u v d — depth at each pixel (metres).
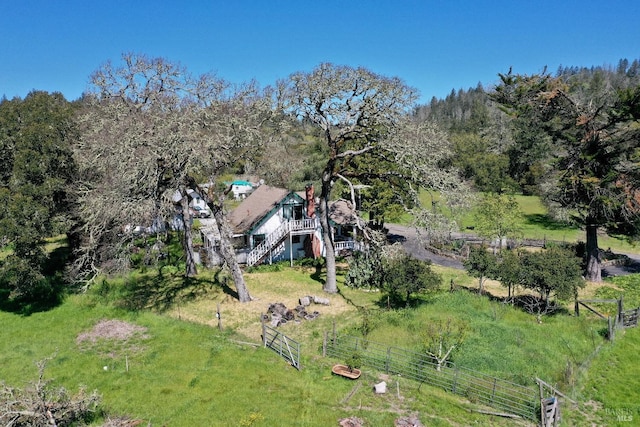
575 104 31.64
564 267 23.69
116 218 26.34
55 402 14.15
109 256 29.56
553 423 14.14
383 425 14.25
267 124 26.28
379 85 25.44
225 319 24.78
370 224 43.84
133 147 22.41
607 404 15.84
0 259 33.41
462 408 15.27
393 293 28.52
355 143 39.22
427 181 27.61
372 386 16.81
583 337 21.31
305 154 54.59
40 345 21.94
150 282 31.78
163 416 15.34
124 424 14.97
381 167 38.69
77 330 23.72
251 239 37.09
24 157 25.41
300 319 24.42
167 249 37.09
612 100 30.39
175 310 26.48
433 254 41.91
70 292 29.38
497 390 15.85
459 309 24.70
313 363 18.92
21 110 28.64
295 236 39.25
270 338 21.58
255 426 14.45
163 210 24.81
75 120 28.80
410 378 17.45
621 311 22.78
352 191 28.06
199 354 20.09
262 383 17.25
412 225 28.36
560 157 34.50
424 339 19.06
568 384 16.50
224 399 16.16
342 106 26.61
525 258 25.20
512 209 37.59
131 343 21.88
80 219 28.17
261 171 29.75
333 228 40.25
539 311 23.83
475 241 45.03
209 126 24.03
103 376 18.41
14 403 13.41
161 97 25.59
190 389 17.05
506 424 14.38
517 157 73.94
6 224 23.66
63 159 26.72
